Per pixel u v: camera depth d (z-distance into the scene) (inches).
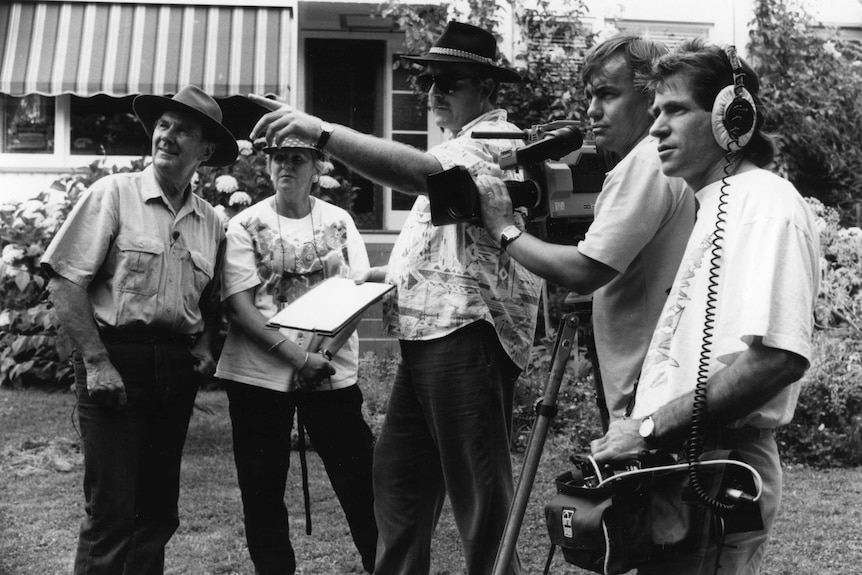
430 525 133.3
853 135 452.8
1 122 416.8
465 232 124.3
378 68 448.1
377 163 107.8
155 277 144.0
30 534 198.4
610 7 436.8
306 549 189.2
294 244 165.5
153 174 148.1
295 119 109.2
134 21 412.8
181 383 146.3
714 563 82.6
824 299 341.4
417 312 125.2
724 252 82.7
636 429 85.2
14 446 264.5
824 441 268.7
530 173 105.3
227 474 241.0
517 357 127.4
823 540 198.4
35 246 356.2
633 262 96.8
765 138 87.1
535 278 130.6
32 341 350.0
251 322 158.4
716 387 79.8
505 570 100.3
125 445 139.8
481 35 130.8
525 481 101.4
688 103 85.5
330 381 161.8
